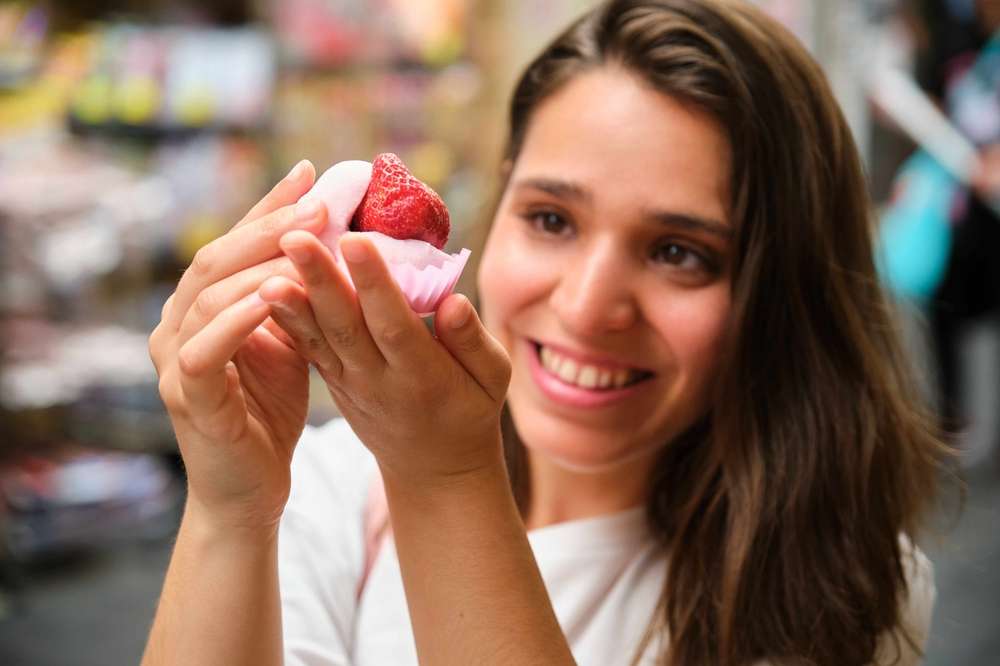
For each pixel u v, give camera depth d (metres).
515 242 1.16
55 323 4.00
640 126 1.08
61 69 4.31
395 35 4.32
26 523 3.64
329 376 0.84
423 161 4.25
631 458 1.16
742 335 1.13
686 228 1.09
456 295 0.83
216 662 0.95
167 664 0.95
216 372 0.85
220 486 0.92
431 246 0.87
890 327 1.31
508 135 1.32
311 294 0.77
